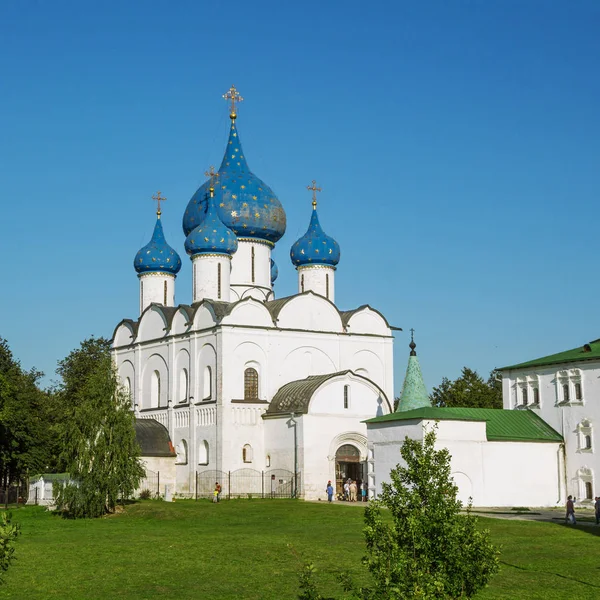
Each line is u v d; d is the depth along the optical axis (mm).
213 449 81125
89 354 110938
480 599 32406
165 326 89625
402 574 23391
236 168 95062
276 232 94438
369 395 81250
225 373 81312
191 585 35531
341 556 41750
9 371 92812
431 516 24234
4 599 33062
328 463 78062
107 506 64312
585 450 70375
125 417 64375
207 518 60469
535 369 75438
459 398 102875
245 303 83562
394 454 68250
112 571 38312
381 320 91562
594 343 75938
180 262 98438
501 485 68312
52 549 44094
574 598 32875
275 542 46281
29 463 84062
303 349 86188
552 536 48000
